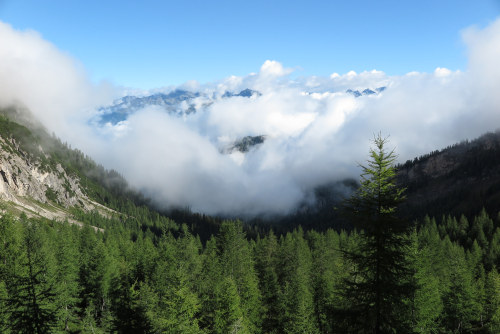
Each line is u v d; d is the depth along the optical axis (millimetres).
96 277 47312
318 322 40688
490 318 41125
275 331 46000
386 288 14008
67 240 64812
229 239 67062
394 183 14391
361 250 14883
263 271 64875
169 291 32250
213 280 49750
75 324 38750
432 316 27016
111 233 119750
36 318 19734
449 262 58188
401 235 14219
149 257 56094
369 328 14359
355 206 14680
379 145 14672
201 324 38844
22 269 30469
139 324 32688
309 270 62406
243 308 41906
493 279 44969
